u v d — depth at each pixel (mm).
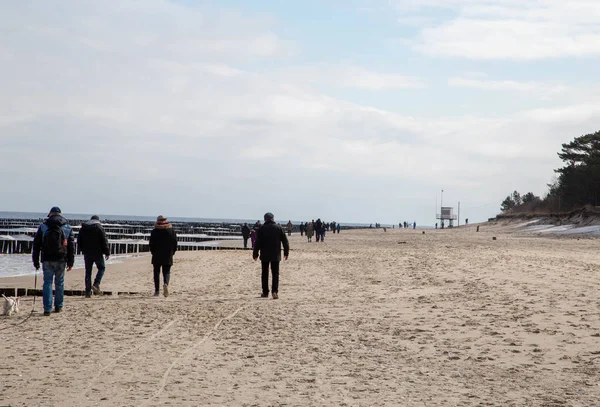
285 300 15484
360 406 6258
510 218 119625
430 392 6766
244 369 7949
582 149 103062
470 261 26844
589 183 93812
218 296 16891
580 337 9406
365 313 12719
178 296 17078
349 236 80875
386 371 7785
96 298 16828
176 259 35125
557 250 38000
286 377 7516
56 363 8336
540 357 8297
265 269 16234
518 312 11961
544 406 6145
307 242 58094
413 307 13383
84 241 17219
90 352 9078
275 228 16016
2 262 40062
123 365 8203
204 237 86312
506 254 32312
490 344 9211
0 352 9141
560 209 102375
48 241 13344
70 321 12258
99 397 6633
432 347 9172
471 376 7453
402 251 37875
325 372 7758
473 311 12406
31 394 6758
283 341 9852
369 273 22781
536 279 18281
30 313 13531
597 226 73500
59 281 13672
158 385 7148
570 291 15078
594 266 23453
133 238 85750
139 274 26062
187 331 10867
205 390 6918
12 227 136250
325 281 20359
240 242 74375
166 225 17016
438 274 21188
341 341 9773
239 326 11344
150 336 10398
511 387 6910
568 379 7172
